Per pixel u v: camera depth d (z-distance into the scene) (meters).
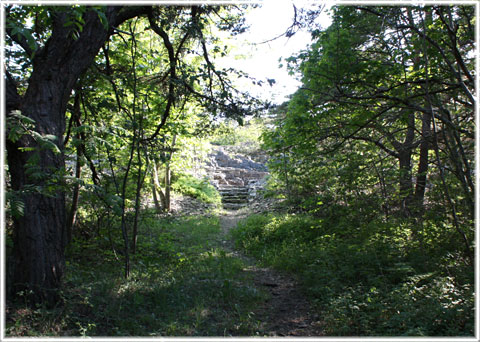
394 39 5.97
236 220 12.39
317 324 4.09
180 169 13.52
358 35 6.31
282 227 8.66
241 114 6.18
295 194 10.83
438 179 6.07
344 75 5.93
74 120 5.30
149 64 7.11
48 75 3.88
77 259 5.52
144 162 7.38
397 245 5.77
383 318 3.90
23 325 3.25
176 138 11.01
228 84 6.44
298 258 6.40
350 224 7.09
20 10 3.99
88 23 4.08
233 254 7.62
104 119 5.92
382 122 6.86
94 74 5.15
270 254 7.22
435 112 5.39
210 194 15.70
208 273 5.64
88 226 6.61
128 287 4.55
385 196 7.41
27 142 3.62
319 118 6.82
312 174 8.61
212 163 21.94
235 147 23.67
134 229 6.12
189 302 4.46
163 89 6.52
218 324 3.96
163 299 4.34
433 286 4.28
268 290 5.30
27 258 3.67
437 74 5.65
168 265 6.01
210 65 6.00
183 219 11.12
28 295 3.60
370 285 4.75
